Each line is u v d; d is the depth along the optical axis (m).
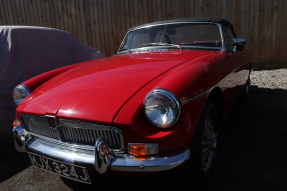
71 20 6.73
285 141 2.71
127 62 2.39
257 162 2.33
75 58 4.36
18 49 3.45
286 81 5.22
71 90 1.90
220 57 2.43
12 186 2.23
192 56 2.39
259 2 6.02
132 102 1.60
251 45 6.28
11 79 3.28
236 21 6.16
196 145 1.75
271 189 1.94
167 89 1.55
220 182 2.07
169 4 6.21
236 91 3.06
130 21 6.46
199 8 6.14
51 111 1.75
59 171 1.83
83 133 1.69
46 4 6.74
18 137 2.09
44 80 2.45
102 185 2.16
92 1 6.53
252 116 3.51
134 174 1.68
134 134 1.52
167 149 1.55
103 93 1.74
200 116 1.83
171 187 2.03
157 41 3.04
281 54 6.23
